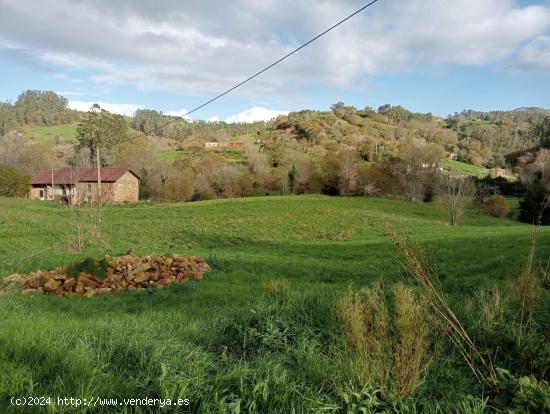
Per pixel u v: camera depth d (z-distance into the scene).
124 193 72.12
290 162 80.00
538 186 53.09
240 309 7.31
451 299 6.79
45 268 14.09
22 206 48.81
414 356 3.97
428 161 71.50
